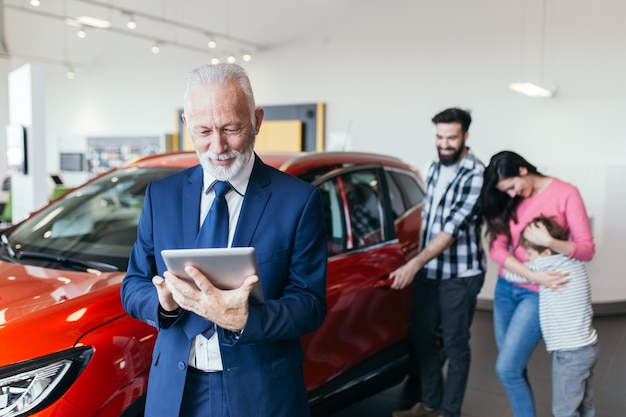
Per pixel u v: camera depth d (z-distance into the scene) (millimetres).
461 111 2512
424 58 7766
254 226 1336
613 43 6414
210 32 8766
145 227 1440
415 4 7773
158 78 10547
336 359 2332
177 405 1333
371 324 2553
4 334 1481
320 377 2250
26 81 5758
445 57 7586
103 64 11273
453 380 2613
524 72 7008
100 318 1634
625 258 4883
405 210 3059
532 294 2217
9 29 10852
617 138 6500
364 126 8391
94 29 10703
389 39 8047
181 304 1183
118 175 2754
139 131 10922
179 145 10367
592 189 4922
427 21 7695
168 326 1334
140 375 1645
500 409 2988
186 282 1176
